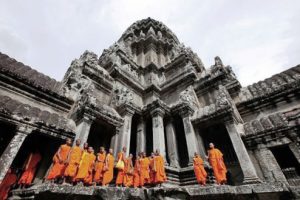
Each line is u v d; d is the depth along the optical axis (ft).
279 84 44.39
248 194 20.66
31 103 36.32
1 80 33.86
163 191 20.39
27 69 45.06
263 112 42.68
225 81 52.95
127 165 30.42
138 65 73.97
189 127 42.57
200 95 54.80
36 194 20.80
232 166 39.65
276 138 34.22
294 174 30.53
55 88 45.19
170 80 65.00
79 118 36.99
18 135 28.02
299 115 34.17
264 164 33.60
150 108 47.96
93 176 28.12
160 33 99.96
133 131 51.01
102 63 68.69
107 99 52.34
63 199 19.90
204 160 37.52
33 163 31.07
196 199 21.35
